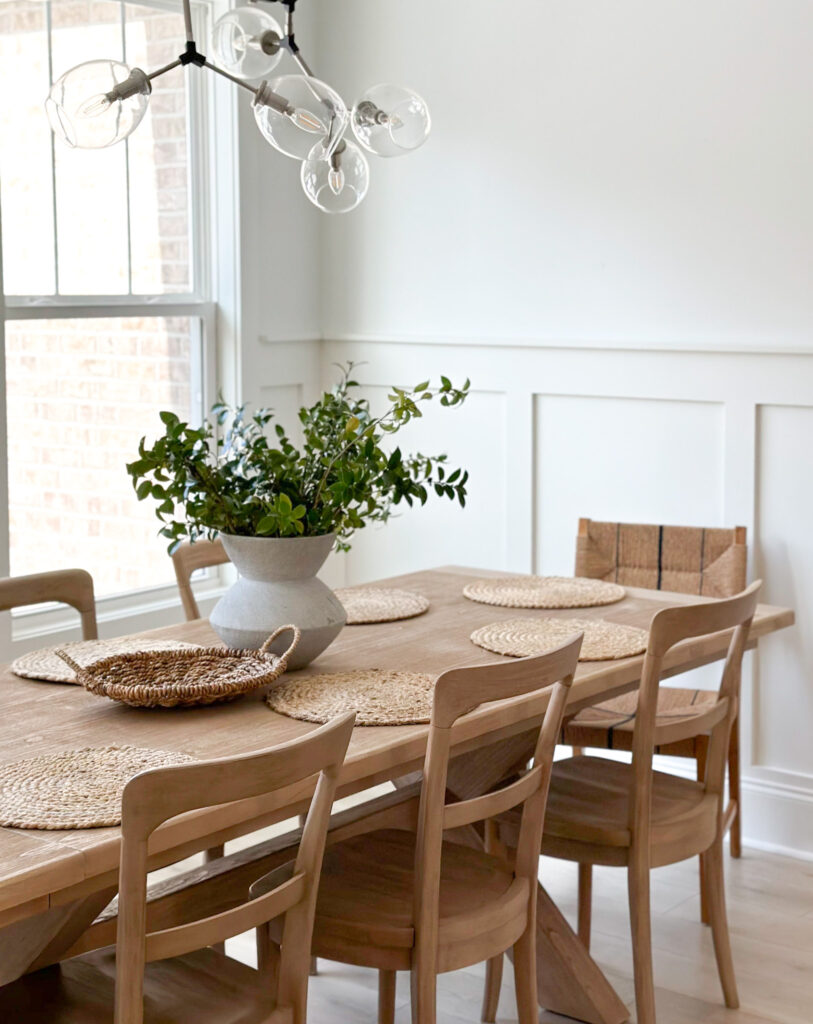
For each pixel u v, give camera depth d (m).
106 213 4.04
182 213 4.32
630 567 3.97
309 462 2.57
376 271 4.62
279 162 4.53
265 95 2.33
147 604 4.23
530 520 4.35
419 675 2.51
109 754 2.04
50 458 3.93
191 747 2.09
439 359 4.49
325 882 2.36
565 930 2.85
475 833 2.76
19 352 3.81
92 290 4.02
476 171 4.34
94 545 4.11
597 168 4.09
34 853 1.66
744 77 3.79
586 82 4.08
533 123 4.20
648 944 2.69
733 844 3.86
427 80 4.41
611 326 4.12
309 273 4.71
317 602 2.55
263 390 4.54
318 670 2.58
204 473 2.46
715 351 3.89
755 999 2.99
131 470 2.39
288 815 2.04
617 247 4.09
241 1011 1.91
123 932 1.64
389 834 2.63
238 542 2.52
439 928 2.19
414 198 4.49
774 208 3.78
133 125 2.19
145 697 2.21
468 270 4.41
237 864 2.33
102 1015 1.88
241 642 2.53
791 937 3.32
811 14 3.66
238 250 4.36
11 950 1.79
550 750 2.34
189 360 4.38
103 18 3.95
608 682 2.58
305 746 1.75
